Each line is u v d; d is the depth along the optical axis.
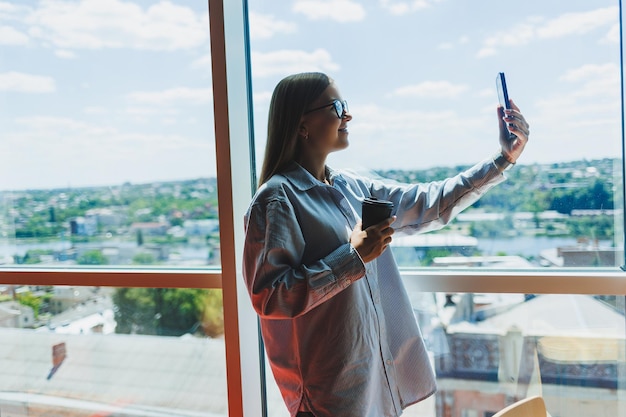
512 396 1.55
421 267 1.60
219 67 1.54
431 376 1.38
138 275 1.74
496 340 1.55
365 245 1.17
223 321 1.71
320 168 1.36
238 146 1.61
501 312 1.54
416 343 1.38
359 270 1.16
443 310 1.57
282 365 1.29
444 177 1.54
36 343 1.94
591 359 1.49
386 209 1.19
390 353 1.36
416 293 1.59
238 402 1.59
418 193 1.43
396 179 1.58
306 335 1.25
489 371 1.56
